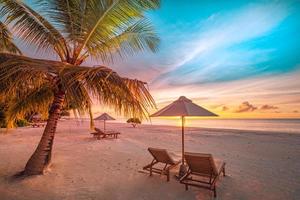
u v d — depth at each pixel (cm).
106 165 579
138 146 1002
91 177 463
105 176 473
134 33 477
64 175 470
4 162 589
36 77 340
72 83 311
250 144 1109
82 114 326
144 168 491
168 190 387
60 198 346
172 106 445
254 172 522
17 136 1366
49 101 544
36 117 2559
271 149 932
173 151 881
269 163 636
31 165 459
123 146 991
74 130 2077
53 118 478
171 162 451
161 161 479
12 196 347
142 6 389
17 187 387
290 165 608
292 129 2792
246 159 701
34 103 525
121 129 2516
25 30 402
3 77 272
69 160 632
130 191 382
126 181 438
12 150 813
